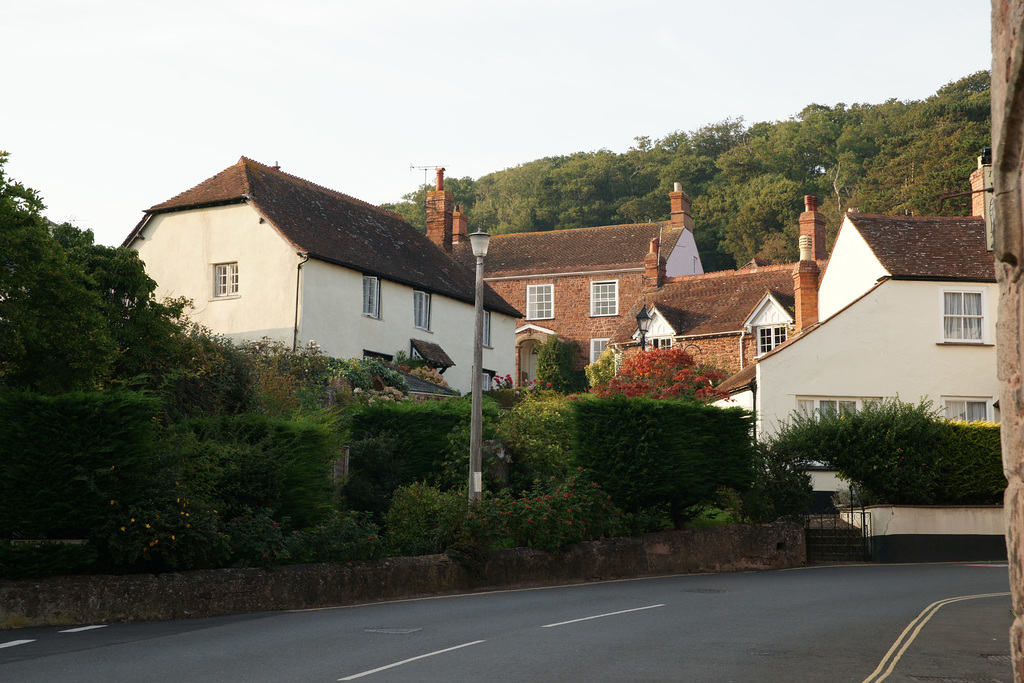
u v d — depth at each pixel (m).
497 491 20.95
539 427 22.20
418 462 21.84
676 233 56.28
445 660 9.59
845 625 12.16
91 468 12.90
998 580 17.69
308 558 15.27
